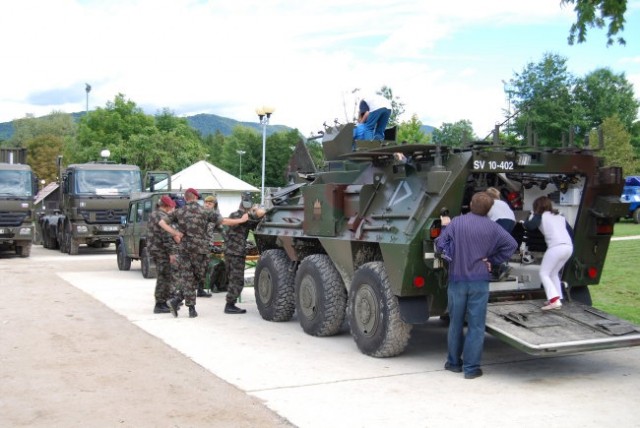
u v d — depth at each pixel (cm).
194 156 6838
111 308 1128
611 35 969
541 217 743
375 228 750
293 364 732
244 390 633
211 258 1288
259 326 959
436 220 688
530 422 541
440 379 671
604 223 781
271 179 9131
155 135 6569
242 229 1065
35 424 543
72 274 1717
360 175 843
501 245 665
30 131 10612
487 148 702
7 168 2358
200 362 742
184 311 1101
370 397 609
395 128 989
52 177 8381
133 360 753
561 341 640
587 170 758
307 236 888
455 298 673
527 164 721
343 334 896
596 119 5416
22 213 2339
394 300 729
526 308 725
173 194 1573
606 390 633
